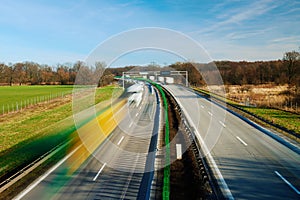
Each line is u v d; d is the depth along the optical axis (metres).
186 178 9.62
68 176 10.56
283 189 9.02
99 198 8.76
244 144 14.64
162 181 9.73
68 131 18.36
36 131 19.36
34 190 9.35
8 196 8.92
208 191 8.50
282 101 33.12
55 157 12.85
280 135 16.72
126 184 9.84
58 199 8.70
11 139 17.23
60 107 31.31
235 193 8.78
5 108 33.28
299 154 12.79
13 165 12.14
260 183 9.52
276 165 11.30
